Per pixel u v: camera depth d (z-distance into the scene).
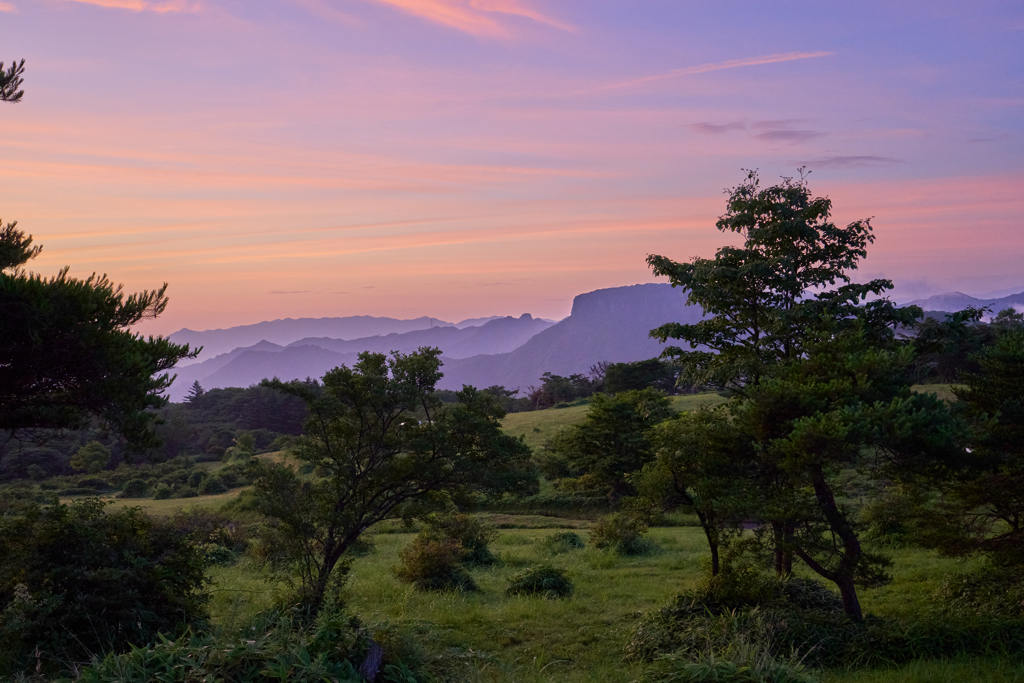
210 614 12.96
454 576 20.70
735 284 14.44
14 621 9.00
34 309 8.82
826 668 10.59
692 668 6.94
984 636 11.41
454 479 15.27
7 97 10.70
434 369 15.43
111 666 6.37
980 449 12.83
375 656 7.60
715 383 14.45
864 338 13.08
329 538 14.55
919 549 23.06
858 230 13.55
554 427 75.44
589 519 42.38
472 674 8.95
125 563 11.19
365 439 15.23
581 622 15.34
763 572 14.95
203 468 70.44
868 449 12.72
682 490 14.46
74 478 65.75
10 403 9.50
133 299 10.60
